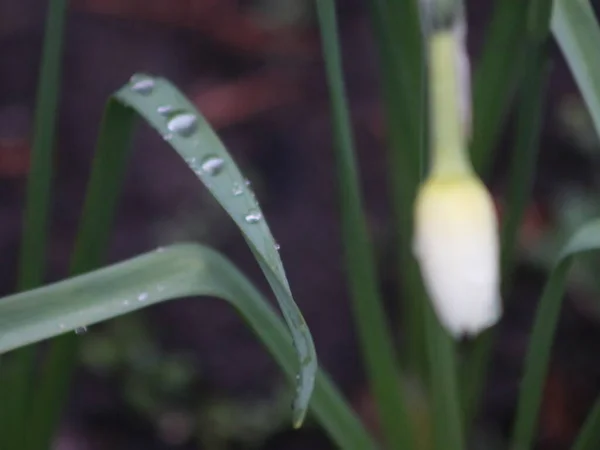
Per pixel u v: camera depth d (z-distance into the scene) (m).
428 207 0.40
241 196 0.43
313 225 0.93
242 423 0.79
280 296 0.41
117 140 0.51
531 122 0.53
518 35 0.51
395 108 0.53
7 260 0.86
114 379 0.81
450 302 0.40
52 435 0.54
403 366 0.81
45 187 0.53
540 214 0.93
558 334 0.86
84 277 0.45
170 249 0.47
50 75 0.52
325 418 0.50
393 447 0.54
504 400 0.81
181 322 0.85
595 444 0.49
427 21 0.41
